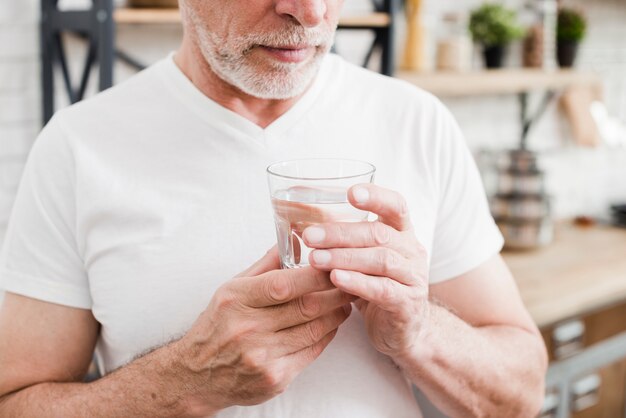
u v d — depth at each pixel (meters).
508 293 1.17
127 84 1.16
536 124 2.99
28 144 1.82
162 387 0.93
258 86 0.96
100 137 1.10
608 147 3.30
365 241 0.76
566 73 2.70
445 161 1.14
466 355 1.03
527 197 2.57
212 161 1.08
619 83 3.25
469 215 1.16
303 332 0.84
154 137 1.09
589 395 2.28
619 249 2.64
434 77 2.25
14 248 1.09
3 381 1.05
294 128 1.10
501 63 2.60
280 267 0.88
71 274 1.08
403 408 1.09
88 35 1.76
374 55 2.39
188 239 1.05
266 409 1.01
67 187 1.09
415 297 0.80
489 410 1.09
